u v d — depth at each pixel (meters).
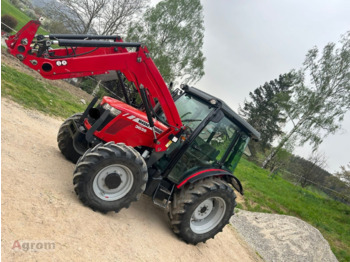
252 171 21.77
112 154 4.17
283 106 27.78
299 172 27.86
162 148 4.78
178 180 5.03
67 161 5.48
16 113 6.89
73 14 21.38
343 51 26.19
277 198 14.71
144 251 4.05
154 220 5.24
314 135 25.78
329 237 11.88
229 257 5.97
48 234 3.18
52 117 8.58
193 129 5.00
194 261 4.77
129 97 5.71
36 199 3.62
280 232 9.00
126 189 4.39
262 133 45.56
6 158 4.23
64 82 18.02
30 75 12.70
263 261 7.26
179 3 22.41
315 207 16.81
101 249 3.49
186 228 4.98
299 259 8.03
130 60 4.34
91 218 3.99
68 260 2.99
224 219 5.36
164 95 4.59
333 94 26.05
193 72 22.95
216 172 5.20
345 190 24.31
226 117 5.29
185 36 22.27
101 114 4.95
